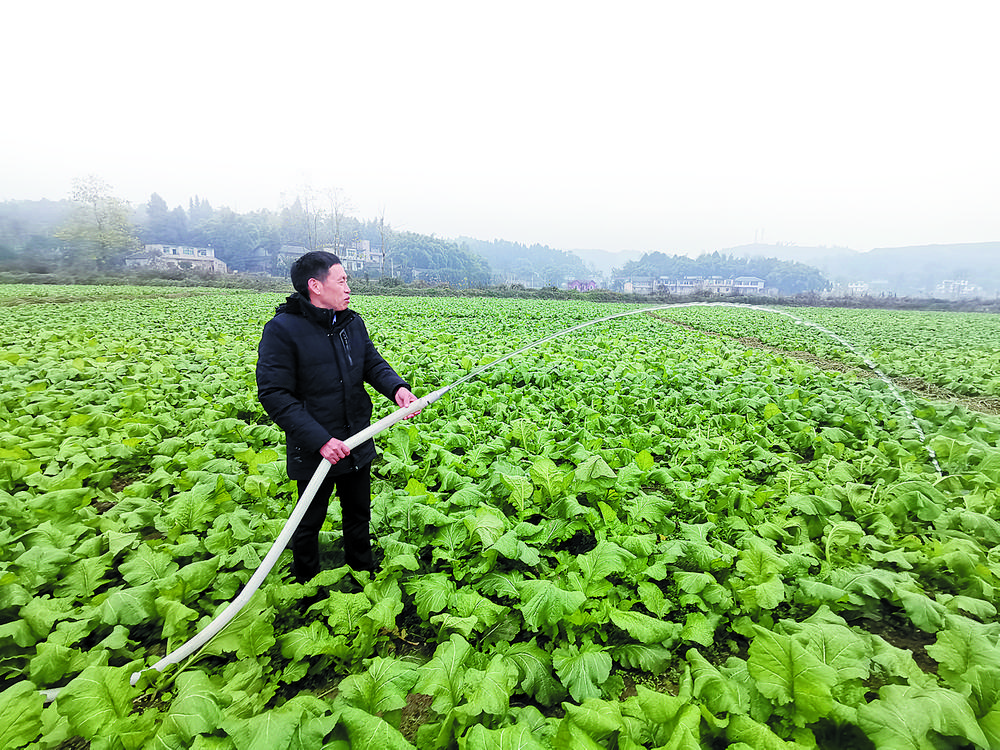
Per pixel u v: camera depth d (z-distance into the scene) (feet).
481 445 19.86
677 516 16.03
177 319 69.31
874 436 22.89
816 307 209.05
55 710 8.31
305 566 12.09
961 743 7.79
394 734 7.47
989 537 14.29
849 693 8.35
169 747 7.57
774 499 16.79
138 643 10.76
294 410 10.64
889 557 13.07
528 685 9.39
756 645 8.86
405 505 14.23
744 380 33.55
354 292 183.11
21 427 20.89
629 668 10.39
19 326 57.52
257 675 9.58
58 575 12.32
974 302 239.71
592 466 15.97
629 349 49.75
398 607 10.72
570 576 11.84
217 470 17.93
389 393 12.28
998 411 32.50
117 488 18.49
